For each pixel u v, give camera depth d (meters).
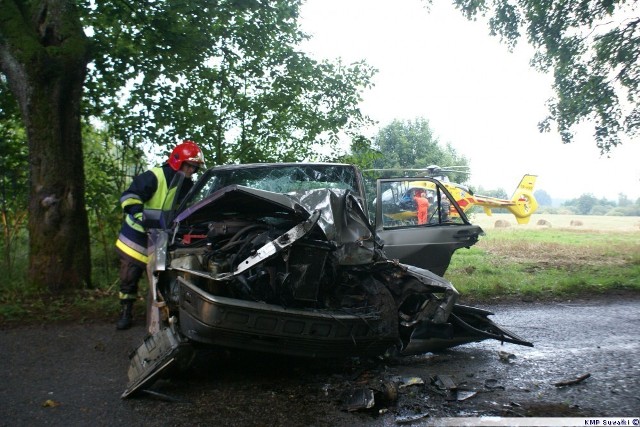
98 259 9.48
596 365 4.67
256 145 9.74
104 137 9.28
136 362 4.11
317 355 4.06
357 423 3.38
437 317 4.48
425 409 3.61
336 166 6.16
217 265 3.90
